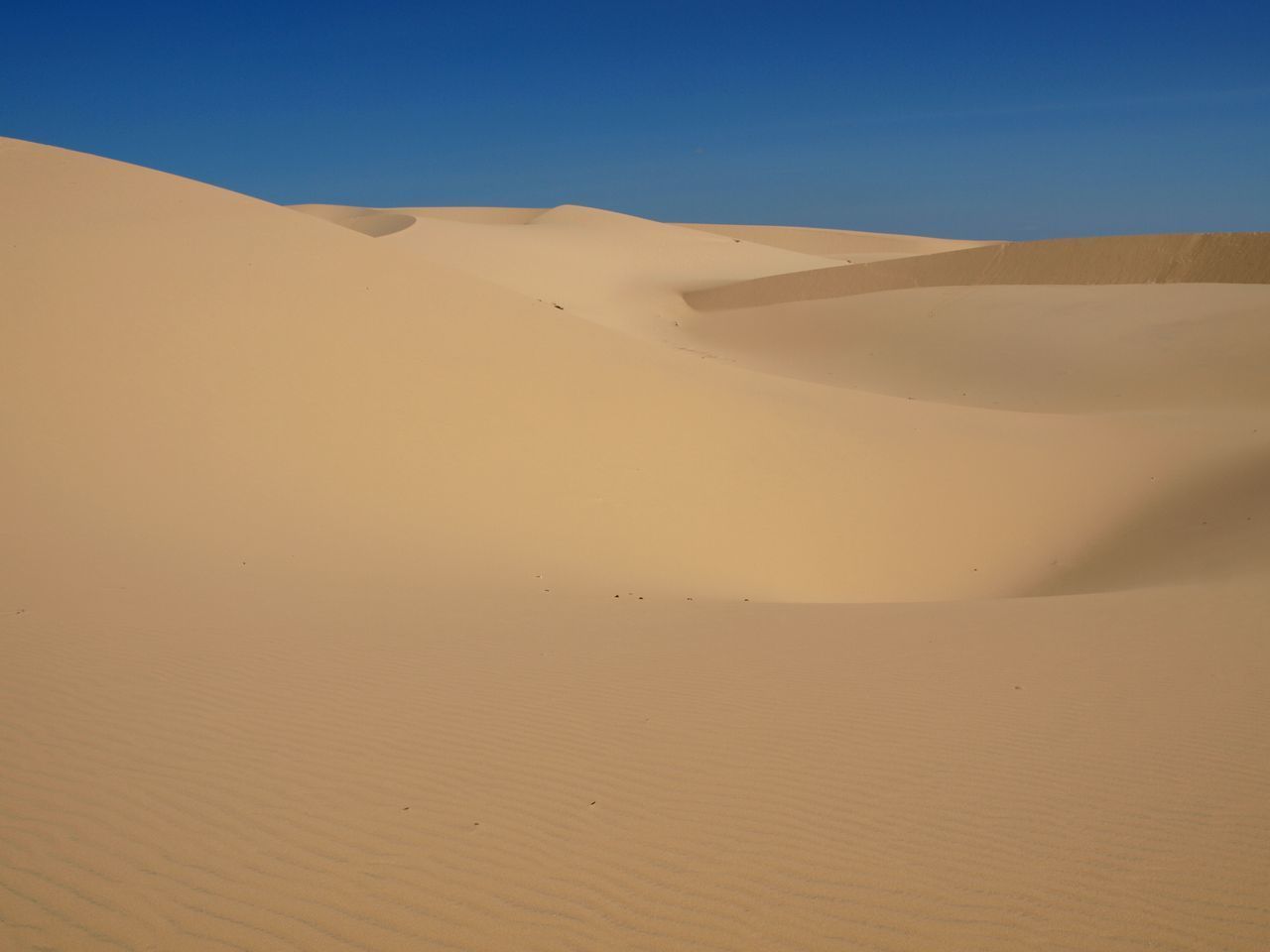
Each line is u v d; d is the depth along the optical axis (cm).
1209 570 1277
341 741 573
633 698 654
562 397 1728
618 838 460
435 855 443
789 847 451
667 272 5988
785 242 11662
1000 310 3928
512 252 5891
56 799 491
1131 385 2958
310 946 375
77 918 390
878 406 2098
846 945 377
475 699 648
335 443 1440
